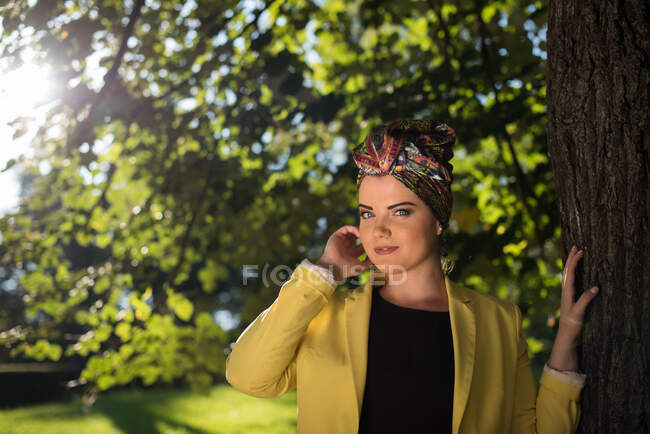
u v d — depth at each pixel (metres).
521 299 3.54
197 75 4.46
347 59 5.04
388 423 1.57
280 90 4.17
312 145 4.93
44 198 5.17
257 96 4.45
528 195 3.92
